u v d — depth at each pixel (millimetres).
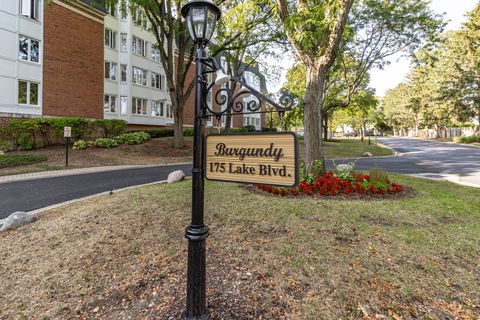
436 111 33438
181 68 15109
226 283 2443
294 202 4754
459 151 19016
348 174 6086
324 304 2131
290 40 6367
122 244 3295
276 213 4160
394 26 11578
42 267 2912
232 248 3078
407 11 11062
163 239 3379
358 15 11656
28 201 5707
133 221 3984
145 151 14578
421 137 46656
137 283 2557
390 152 18531
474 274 2502
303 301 2174
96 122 15781
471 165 11711
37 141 13438
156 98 22625
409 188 6188
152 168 10789
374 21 11844
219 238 3348
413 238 3254
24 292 2521
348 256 2840
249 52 18125
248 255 2906
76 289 2527
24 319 2186
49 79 14961
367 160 14039
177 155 14172
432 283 2361
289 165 1670
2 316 2227
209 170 2008
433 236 3332
